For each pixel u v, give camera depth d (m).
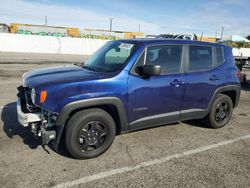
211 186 3.21
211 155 4.08
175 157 3.94
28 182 3.10
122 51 4.16
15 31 44.12
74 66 4.54
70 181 3.18
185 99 4.54
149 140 4.52
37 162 3.56
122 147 4.18
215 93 4.97
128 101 3.85
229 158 4.00
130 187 3.12
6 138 4.27
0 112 5.60
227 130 5.27
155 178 3.33
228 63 5.26
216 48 5.08
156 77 4.11
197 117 4.89
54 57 22.55
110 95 3.66
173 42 4.41
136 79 3.90
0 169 3.34
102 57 4.41
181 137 4.74
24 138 4.29
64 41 30.27
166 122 4.47
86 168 3.49
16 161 3.56
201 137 4.80
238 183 3.31
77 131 3.54
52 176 3.25
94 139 3.72
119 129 4.02
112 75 3.76
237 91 5.39
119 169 3.51
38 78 3.74
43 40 29.22
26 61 16.92
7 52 26.38
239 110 6.97
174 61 4.38
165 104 4.30
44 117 3.51
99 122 3.70
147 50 4.07
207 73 4.80
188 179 3.35
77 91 3.47
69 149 3.58
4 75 10.55
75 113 3.58
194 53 4.67
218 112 5.22
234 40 20.91
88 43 31.61
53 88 3.40
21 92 4.20
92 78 3.64
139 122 4.09
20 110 3.67
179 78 4.38
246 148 4.42
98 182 3.19
